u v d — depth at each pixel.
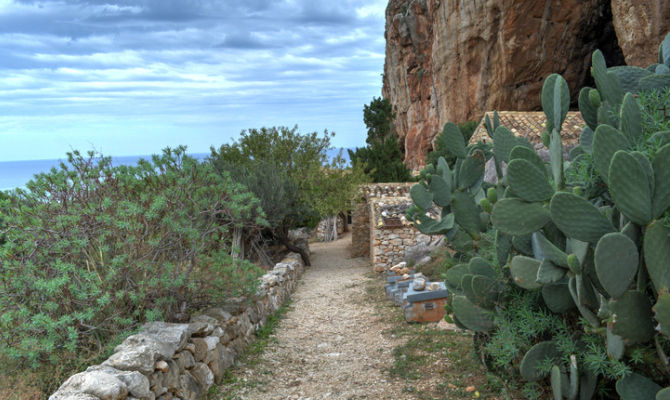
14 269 5.05
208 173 6.77
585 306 3.33
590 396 3.78
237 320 6.91
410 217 5.72
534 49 23.50
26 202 5.62
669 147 2.68
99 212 5.61
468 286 4.62
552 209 3.07
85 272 5.09
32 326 4.63
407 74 36.19
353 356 6.71
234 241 14.91
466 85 26.66
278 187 16.72
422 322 8.32
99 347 4.98
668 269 2.72
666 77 3.58
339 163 21.08
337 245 26.05
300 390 5.44
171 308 6.11
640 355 3.10
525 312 4.06
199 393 5.04
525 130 15.58
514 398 4.53
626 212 2.74
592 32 23.14
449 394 4.95
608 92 3.47
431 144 33.62
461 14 25.75
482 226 5.39
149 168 6.26
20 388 4.40
